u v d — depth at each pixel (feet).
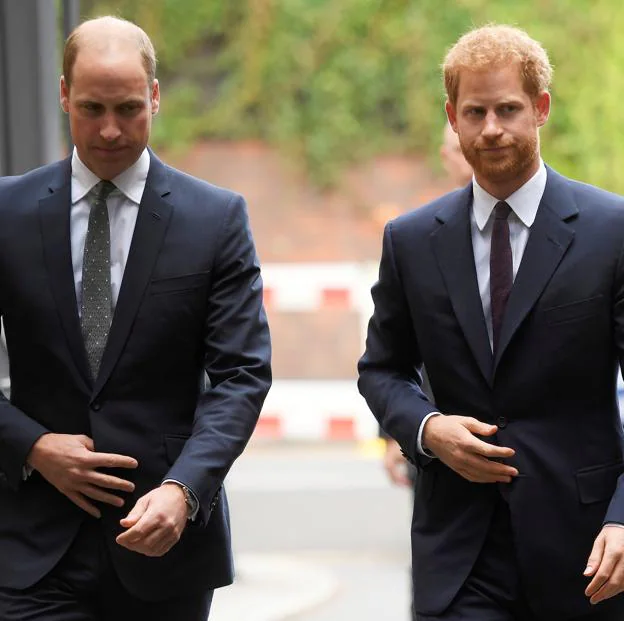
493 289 31.24
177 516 29.81
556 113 131.34
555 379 30.78
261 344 31.89
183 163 135.85
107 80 29.96
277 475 102.73
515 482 30.76
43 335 31.45
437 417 31.14
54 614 31.27
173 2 134.92
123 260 31.71
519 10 132.36
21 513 31.68
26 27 48.34
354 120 134.72
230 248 31.91
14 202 32.09
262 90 135.23
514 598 31.17
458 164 42.42
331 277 106.11
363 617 61.62
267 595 66.39
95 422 31.22
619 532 29.53
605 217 30.96
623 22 130.72
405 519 86.28
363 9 134.31
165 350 31.50
